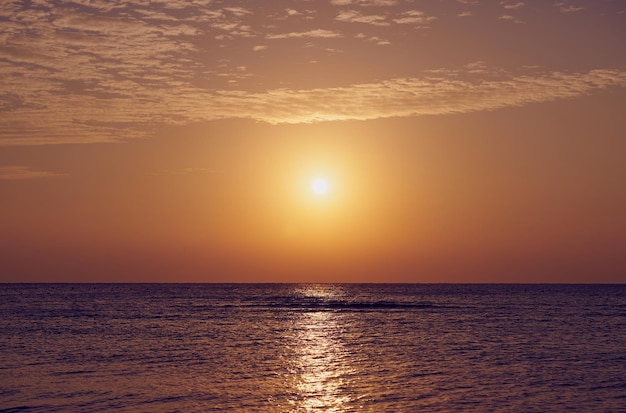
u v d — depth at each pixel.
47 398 33.50
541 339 62.62
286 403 32.84
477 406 32.38
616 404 32.78
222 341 60.84
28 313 99.69
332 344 58.69
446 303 139.12
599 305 129.62
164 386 36.94
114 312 103.19
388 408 31.88
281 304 133.62
